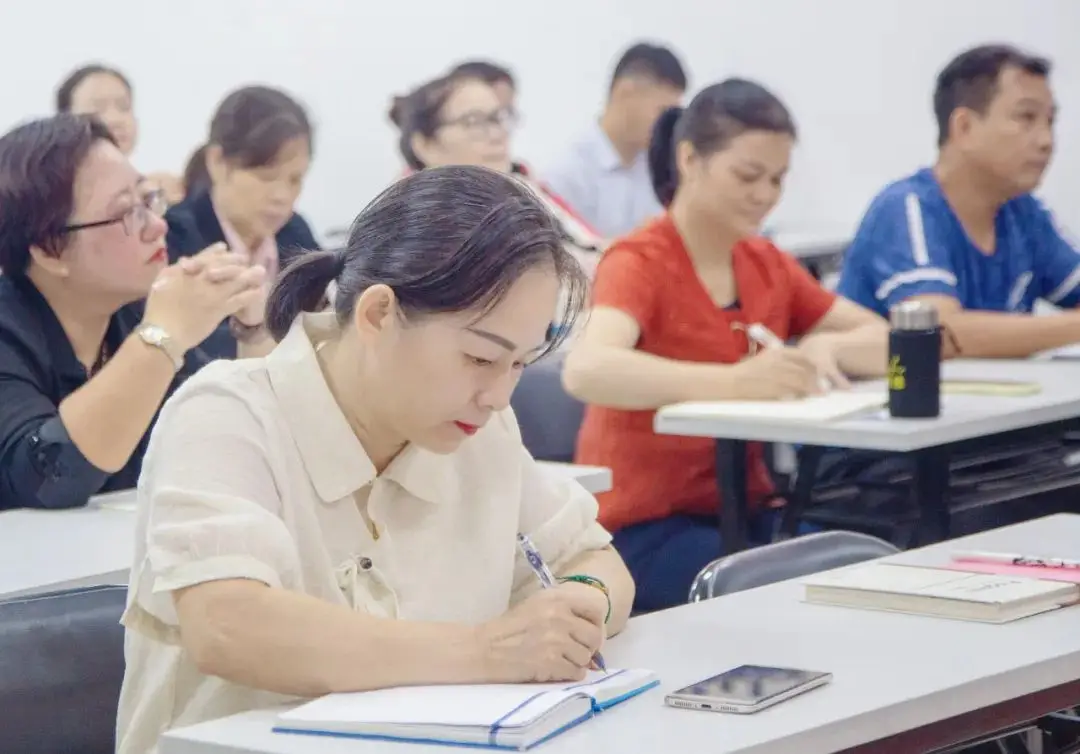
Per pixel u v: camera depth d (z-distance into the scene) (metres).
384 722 1.25
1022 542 2.08
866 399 2.99
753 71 6.77
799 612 1.70
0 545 2.20
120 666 1.67
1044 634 1.57
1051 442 3.27
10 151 2.57
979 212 3.93
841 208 6.71
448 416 1.45
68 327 2.65
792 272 3.46
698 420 2.90
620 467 3.17
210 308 2.49
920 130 6.49
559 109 6.73
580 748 1.21
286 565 1.44
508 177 1.46
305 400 1.52
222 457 1.47
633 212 5.91
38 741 1.60
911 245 3.84
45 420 2.49
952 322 3.71
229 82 6.05
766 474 3.25
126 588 1.73
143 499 1.51
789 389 3.02
